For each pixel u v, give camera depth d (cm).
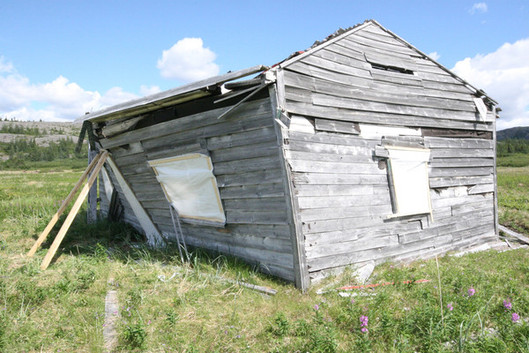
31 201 1338
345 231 685
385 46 840
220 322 495
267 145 613
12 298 539
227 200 700
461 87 974
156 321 497
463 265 738
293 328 468
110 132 805
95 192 1117
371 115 758
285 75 612
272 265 661
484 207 1005
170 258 775
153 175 822
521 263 729
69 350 433
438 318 451
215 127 666
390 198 779
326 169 663
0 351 413
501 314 479
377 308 500
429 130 881
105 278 648
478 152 997
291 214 599
